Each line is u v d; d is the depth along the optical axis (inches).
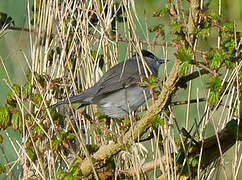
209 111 277.7
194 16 234.1
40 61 325.7
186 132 275.3
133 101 331.9
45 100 305.6
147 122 250.8
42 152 308.2
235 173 285.4
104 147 272.2
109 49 332.8
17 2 416.2
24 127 290.2
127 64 337.7
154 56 356.5
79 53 338.3
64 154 312.3
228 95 289.4
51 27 328.2
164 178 271.6
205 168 298.8
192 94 407.8
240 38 252.7
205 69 226.4
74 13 339.6
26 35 348.8
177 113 409.1
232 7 175.6
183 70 215.9
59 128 295.4
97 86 316.5
